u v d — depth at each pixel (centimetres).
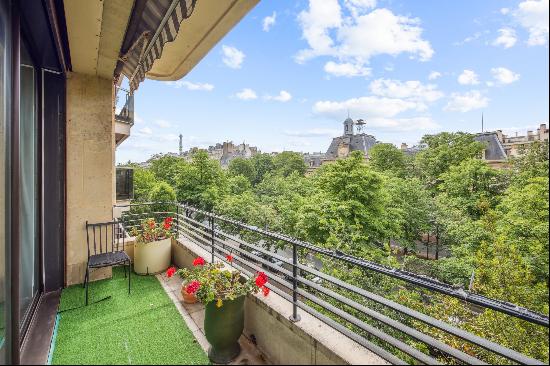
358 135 5997
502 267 664
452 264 1243
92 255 365
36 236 326
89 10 232
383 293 789
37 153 328
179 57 385
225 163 9019
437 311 693
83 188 374
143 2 239
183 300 326
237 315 227
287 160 6400
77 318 284
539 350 509
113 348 237
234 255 343
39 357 216
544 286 526
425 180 2784
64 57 327
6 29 207
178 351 235
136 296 337
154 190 2319
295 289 225
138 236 423
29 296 291
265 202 2925
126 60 333
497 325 564
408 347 181
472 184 1802
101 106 387
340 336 199
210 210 2600
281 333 226
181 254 435
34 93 322
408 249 2250
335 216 1502
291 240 239
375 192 1688
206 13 274
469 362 158
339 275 812
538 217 570
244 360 230
